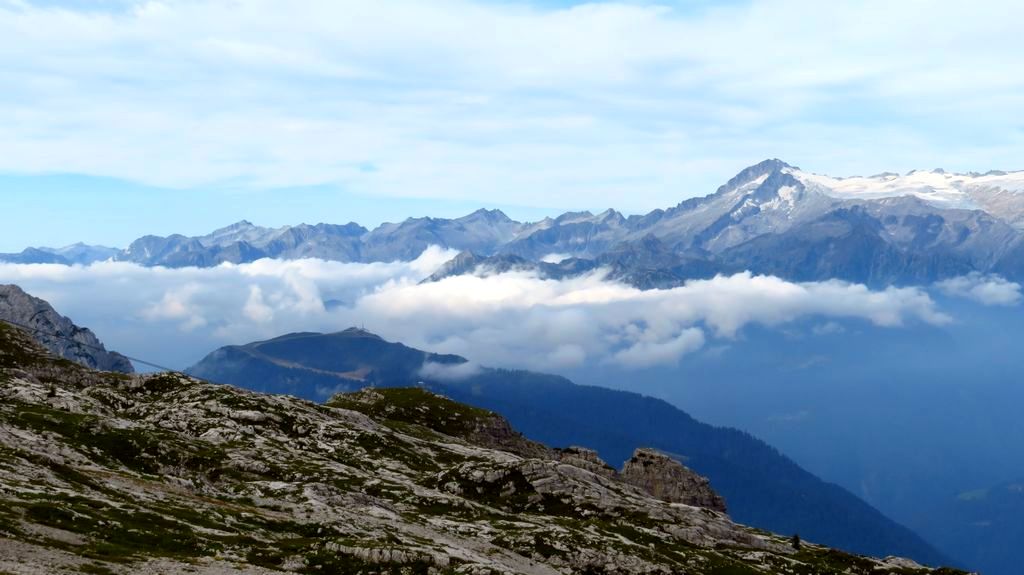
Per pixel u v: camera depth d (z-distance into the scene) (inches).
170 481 5251.0
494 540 5664.4
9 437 5088.6
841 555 7795.3
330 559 4128.9
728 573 6072.8
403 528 5310.0
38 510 3700.8
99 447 5851.4
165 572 3319.4
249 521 4645.7
